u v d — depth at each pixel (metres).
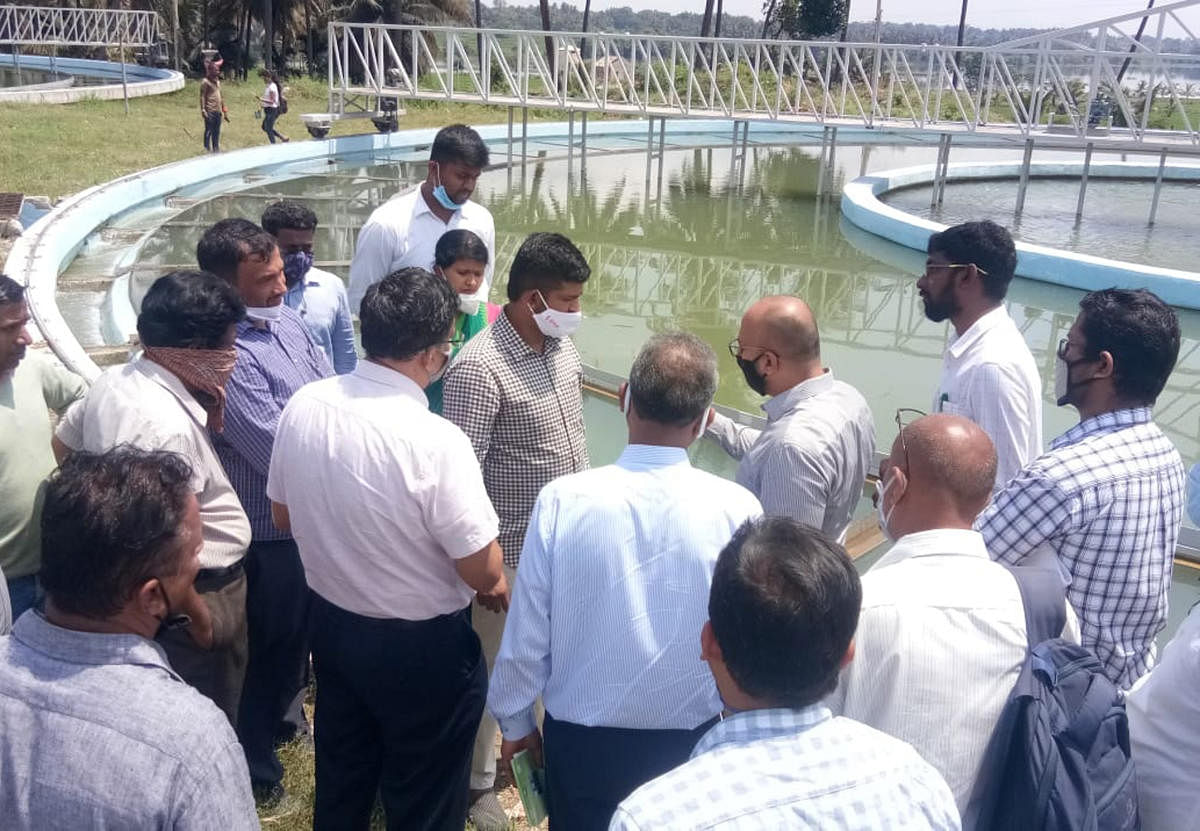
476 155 3.88
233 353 2.54
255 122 20.30
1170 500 2.35
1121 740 1.83
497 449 2.84
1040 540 2.31
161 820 1.41
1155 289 9.30
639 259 11.21
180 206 12.23
